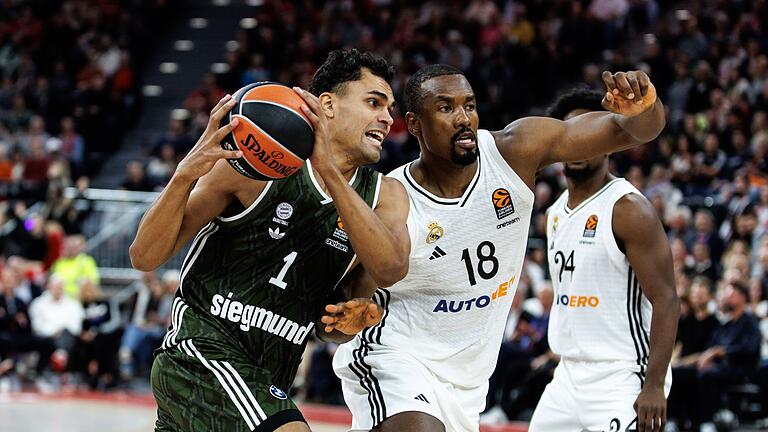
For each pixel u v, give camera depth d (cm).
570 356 661
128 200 2025
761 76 1861
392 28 2400
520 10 2306
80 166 2217
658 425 612
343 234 496
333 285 505
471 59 2184
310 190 491
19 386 1627
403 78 2120
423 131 557
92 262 1852
